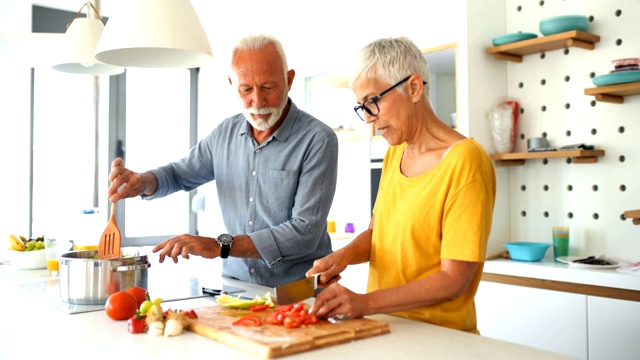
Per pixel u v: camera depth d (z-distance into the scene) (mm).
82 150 4602
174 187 2186
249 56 1899
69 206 4562
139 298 1472
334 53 3719
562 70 2854
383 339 1205
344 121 3707
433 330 1282
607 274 2338
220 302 1444
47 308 1535
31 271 2199
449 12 2973
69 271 1551
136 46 1515
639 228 2582
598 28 2725
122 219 4773
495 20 3027
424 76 1416
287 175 2029
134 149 4879
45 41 3107
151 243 4918
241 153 2135
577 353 2438
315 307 1287
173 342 1189
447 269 1313
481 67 2945
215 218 4891
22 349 1246
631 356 2264
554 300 2521
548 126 2912
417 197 1406
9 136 4242
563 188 2859
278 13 4223
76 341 1207
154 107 4980
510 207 3076
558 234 2746
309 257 2059
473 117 2898
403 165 1521
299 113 2109
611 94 2568
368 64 1380
